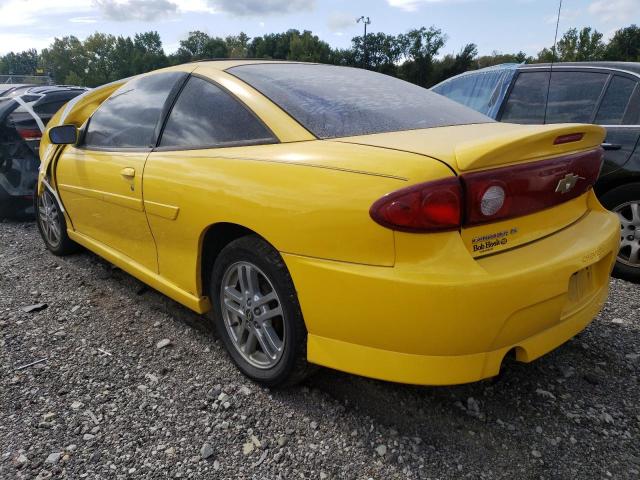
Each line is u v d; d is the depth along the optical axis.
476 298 1.76
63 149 3.87
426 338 1.83
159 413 2.30
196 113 2.71
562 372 2.57
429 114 2.54
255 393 2.44
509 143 1.82
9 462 2.01
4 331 3.07
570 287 2.15
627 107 3.72
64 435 2.17
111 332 3.05
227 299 2.59
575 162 2.17
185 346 2.88
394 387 2.46
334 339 2.05
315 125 2.28
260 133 2.36
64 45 107.81
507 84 4.50
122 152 3.11
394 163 1.86
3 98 5.97
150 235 2.93
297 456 2.04
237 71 2.70
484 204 1.82
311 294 2.04
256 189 2.18
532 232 2.04
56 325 3.15
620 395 2.39
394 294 1.82
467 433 2.16
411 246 1.80
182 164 2.59
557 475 1.94
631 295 3.46
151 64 104.81
